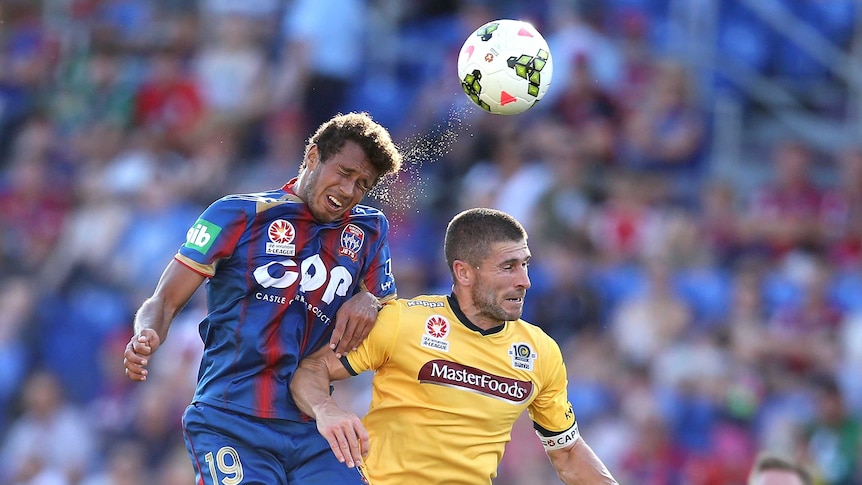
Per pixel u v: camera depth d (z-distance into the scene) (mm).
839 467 39781
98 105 55750
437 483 19828
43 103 57000
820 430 40500
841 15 54156
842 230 47594
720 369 41781
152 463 41906
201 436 19516
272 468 19406
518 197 45531
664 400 41094
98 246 49562
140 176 51031
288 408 19547
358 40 51656
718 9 54062
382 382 20047
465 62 20969
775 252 46969
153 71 55625
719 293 44344
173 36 57250
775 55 54219
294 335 19531
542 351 20453
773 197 48344
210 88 53500
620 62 51062
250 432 19375
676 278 44312
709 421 40906
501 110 20828
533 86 20719
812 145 52656
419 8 54594
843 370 42625
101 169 53125
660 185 48125
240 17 54438
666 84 50500
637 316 42812
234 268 19375
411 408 19812
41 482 44438
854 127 53500
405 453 19812
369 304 19781
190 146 52312
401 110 51094
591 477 21062
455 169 48094
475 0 53500
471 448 19891
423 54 53000
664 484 39500
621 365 42031
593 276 44156
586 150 47969
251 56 53719
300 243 19484
